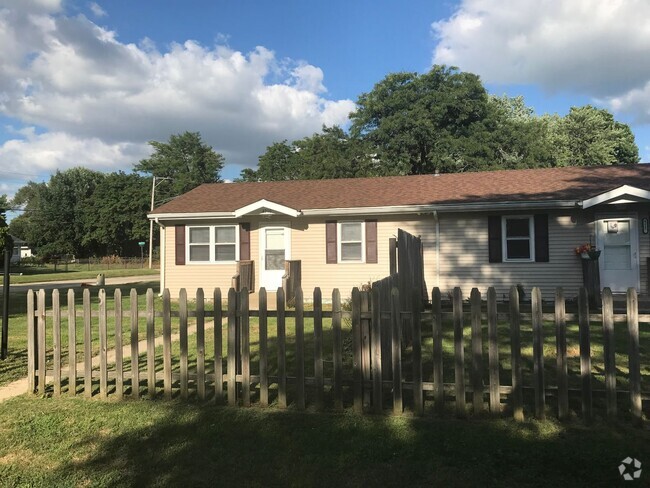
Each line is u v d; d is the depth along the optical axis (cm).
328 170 3569
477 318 437
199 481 337
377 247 1455
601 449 365
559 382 421
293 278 1420
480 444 380
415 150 3444
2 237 1457
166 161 6397
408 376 582
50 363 691
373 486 326
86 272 3834
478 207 1321
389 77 3512
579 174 1519
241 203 1595
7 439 412
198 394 495
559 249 1311
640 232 1253
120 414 464
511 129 3384
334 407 468
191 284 1582
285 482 333
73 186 6825
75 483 337
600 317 417
